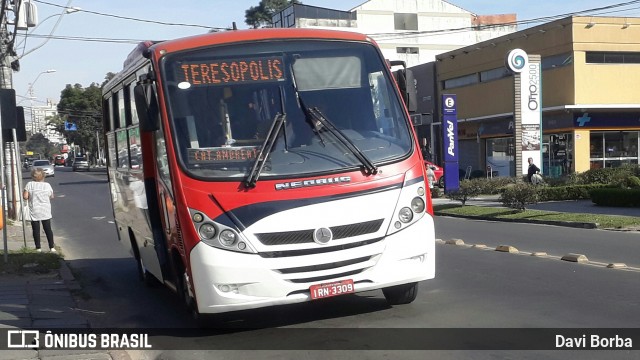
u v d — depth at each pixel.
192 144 7.24
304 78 7.72
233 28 9.40
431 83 48.22
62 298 10.41
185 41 7.87
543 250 13.98
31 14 21.83
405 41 70.94
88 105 80.00
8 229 21.08
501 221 21.39
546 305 8.54
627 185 26.20
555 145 37.09
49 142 138.88
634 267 11.30
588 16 34.94
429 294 9.44
